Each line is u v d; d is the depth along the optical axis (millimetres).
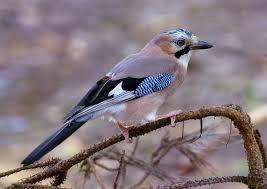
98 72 15797
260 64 15492
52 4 19812
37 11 19141
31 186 5926
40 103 14344
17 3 19656
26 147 12398
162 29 18000
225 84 14562
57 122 13523
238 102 13750
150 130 6723
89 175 7340
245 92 14156
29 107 14148
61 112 13953
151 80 8273
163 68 8469
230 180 6125
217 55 16016
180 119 6371
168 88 8555
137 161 7844
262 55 15711
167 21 18359
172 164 11031
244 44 16266
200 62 15586
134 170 11039
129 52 16750
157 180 9000
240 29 17188
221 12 18578
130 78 8109
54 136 6891
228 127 8844
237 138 8461
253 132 6223
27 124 13359
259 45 16312
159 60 8562
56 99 14523
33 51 16812
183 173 10961
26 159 6363
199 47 8867
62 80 15344
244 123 6145
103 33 17859
